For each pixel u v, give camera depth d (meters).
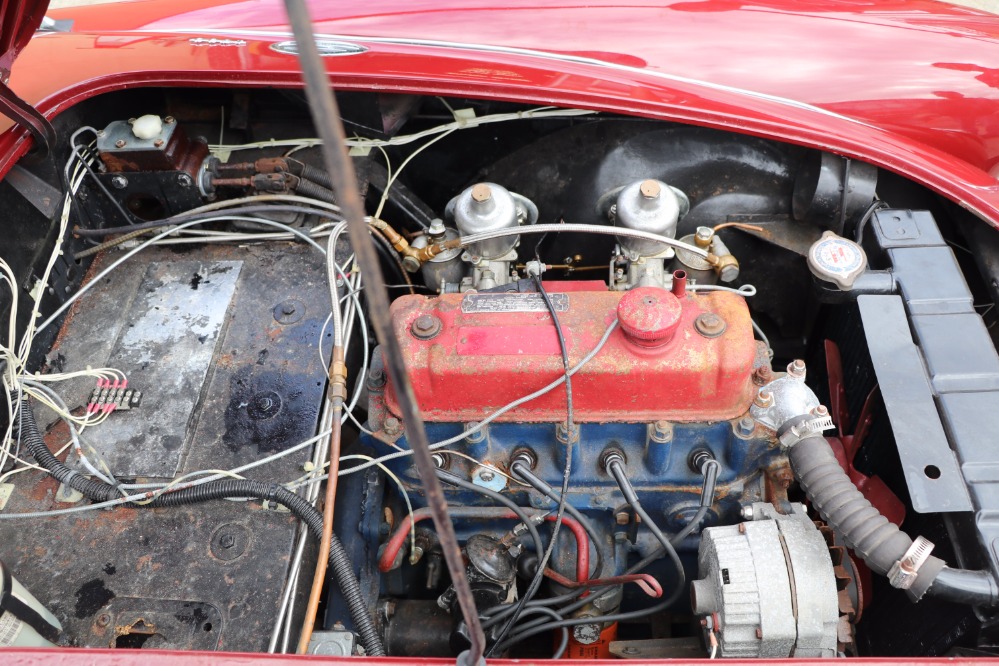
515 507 1.80
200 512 1.71
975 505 1.57
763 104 2.21
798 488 2.23
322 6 2.73
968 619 1.58
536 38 2.44
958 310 1.91
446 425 1.83
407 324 1.83
